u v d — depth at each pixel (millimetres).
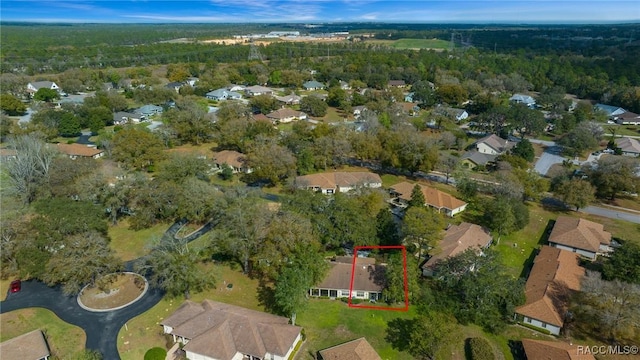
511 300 52406
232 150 112125
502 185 80750
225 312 50062
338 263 59781
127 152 93875
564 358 43312
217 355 44469
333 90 174500
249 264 64688
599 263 64625
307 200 66562
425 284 58906
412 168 95625
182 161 85375
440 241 66625
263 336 47094
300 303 49344
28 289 57906
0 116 120500
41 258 56219
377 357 45156
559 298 53656
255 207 64000
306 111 161250
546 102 167250
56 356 46125
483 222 78375
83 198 71438
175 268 53688
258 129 111125
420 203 77188
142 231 73625
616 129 142750
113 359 46156
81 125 134875
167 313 53469
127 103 157375
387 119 130875
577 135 116688
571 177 95812
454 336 45062
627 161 92438
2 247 57375
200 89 183000
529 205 87188
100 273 57625
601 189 88812
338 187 90625
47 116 124938
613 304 47312
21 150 85688
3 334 49281
